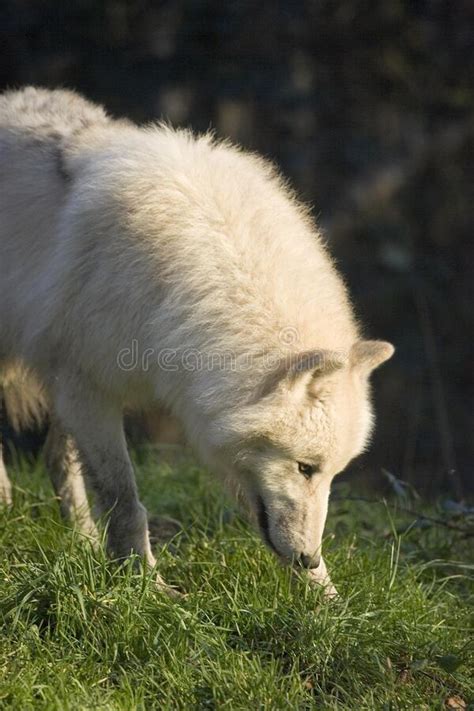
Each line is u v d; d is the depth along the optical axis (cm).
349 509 1467
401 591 1147
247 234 1090
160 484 1460
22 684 915
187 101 2234
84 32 2170
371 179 2483
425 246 2716
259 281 1071
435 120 2570
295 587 1086
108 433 1152
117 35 2195
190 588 1117
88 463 1154
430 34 2439
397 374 2600
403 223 2666
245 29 2242
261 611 1045
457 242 2731
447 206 2723
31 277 1169
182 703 940
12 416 1379
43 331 1145
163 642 992
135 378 1115
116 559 1097
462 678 1035
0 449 1308
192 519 1344
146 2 2192
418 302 2589
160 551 1172
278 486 1057
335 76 2425
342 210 2467
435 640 1080
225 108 2275
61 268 1119
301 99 2269
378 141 2511
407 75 2495
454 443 2575
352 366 1062
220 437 1052
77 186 1138
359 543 1315
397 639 1065
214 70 2230
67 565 1051
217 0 2205
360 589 1121
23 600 1008
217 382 1053
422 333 2623
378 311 2608
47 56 2159
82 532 1164
